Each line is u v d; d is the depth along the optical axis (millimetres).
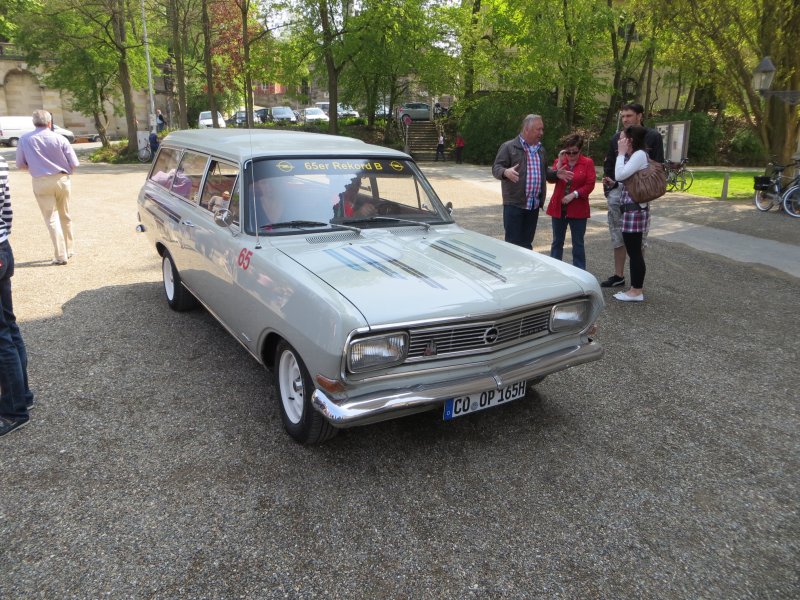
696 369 4754
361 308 2881
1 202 3537
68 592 2355
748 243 9617
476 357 3182
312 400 2979
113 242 8898
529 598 2398
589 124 31109
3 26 36906
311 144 4488
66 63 27922
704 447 3590
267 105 55688
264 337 3539
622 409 4055
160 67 36969
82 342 4969
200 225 4496
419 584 2455
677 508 3002
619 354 5035
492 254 3900
